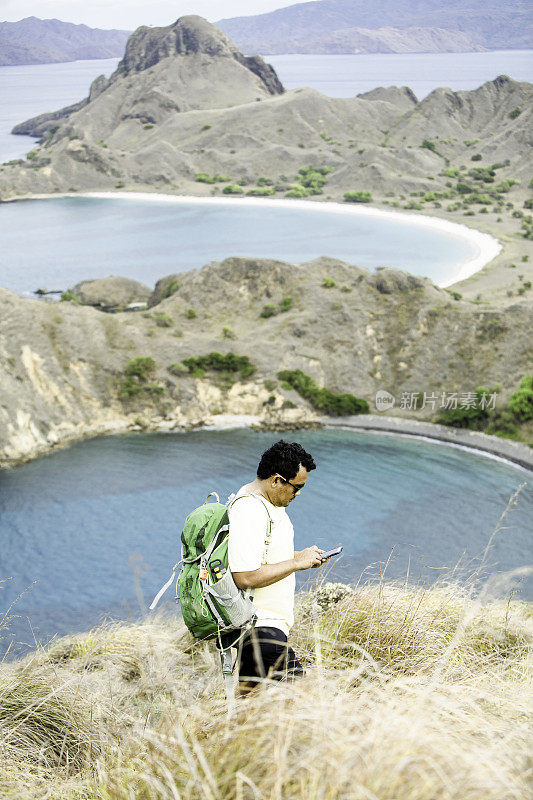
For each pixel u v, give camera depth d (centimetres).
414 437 9125
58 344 9631
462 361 9762
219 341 10325
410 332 10262
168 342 10250
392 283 10800
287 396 9644
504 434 8819
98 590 6159
